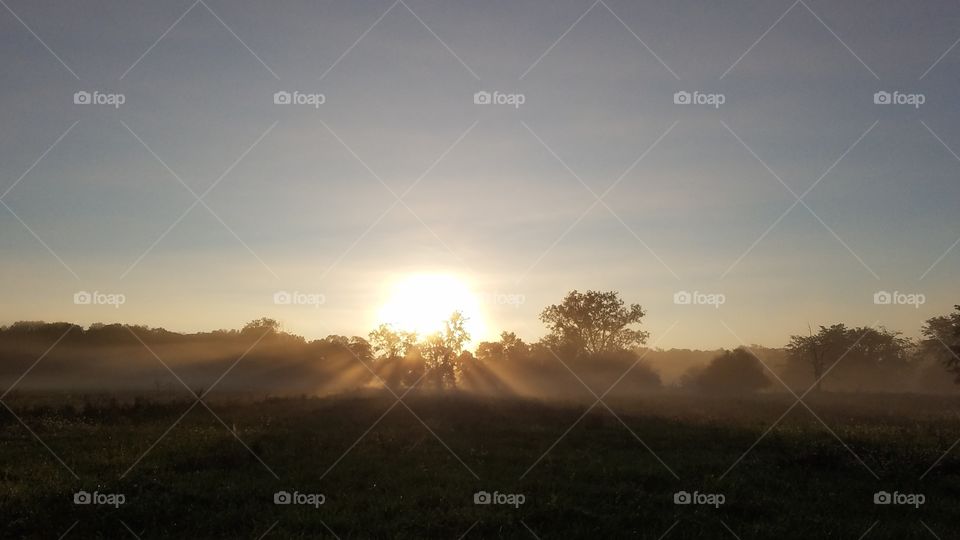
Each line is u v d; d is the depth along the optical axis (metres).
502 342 91.50
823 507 16.58
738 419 37.44
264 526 14.17
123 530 13.82
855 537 14.15
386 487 17.80
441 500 16.42
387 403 41.38
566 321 92.50
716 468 21.00
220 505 15.77
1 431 28.33
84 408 36.44
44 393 61.62
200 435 25.69
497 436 27.83
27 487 16.56
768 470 20.73
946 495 18.44
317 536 13.43
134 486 16.84
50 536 13.45
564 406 42.44
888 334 109.00
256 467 20.14
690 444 25.88
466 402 42.56
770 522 15.38
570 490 17.56
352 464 20.72
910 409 53.78
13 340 84.94
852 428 31.30
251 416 34.06
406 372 76.31
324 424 30.98
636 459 22.28
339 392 68.88
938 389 102.06
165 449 22.34
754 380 84.62
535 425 31.47
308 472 19.41
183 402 39.91
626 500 16.62
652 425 32.28
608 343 91.25
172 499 15.88
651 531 14.27
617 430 29.91
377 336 77.69
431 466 20.67
